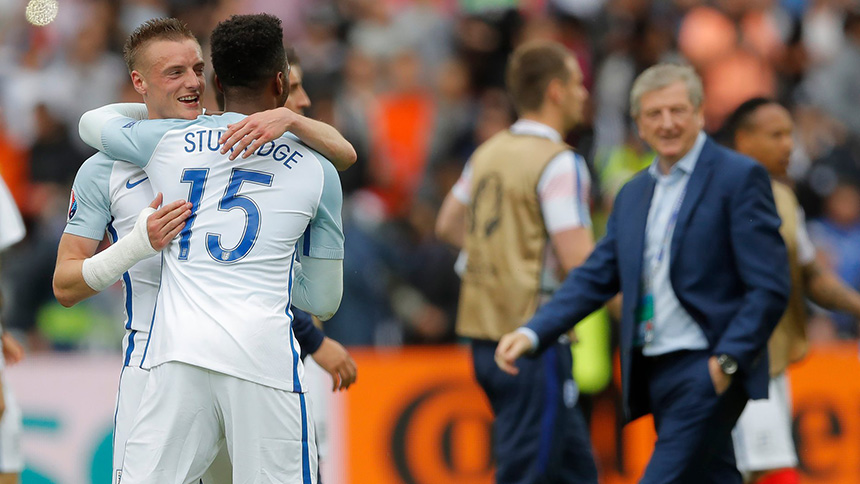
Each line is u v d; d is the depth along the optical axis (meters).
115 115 13.70
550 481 19.03
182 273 13.04
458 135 37.34
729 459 16.53
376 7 41.47
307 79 37.84
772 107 19.75
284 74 13.87
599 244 17.53
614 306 20.20
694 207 16.19
